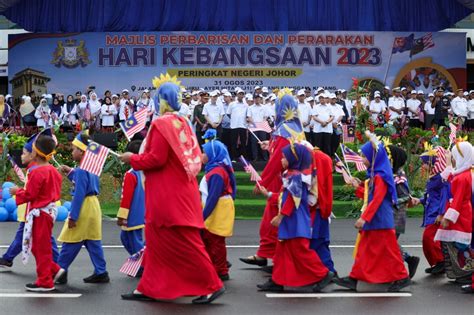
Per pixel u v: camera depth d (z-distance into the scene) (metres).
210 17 36.94
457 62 37.59
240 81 36.53
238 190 23.08
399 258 11.34
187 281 10.38
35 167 11.16
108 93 30.88
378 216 11.22
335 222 20.31
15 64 36.91
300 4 37.06
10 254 12.89
